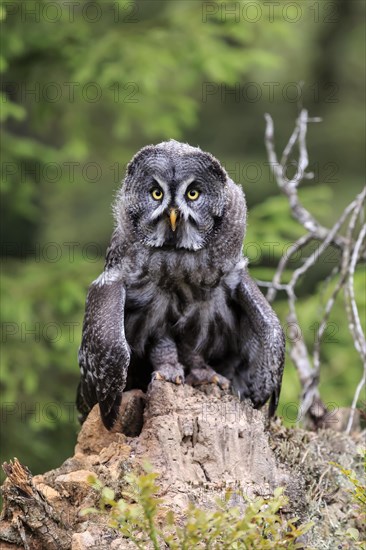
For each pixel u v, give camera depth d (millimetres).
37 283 16359
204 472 8172
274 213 15258
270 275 14852
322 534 8320
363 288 14312
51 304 16359
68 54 16531
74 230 22875
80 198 23422
